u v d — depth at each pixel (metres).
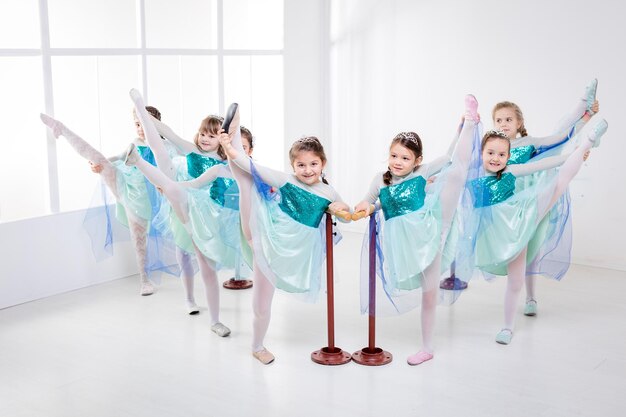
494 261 3.63
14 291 4.23
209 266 3.75
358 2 5.80
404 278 3.29
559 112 5.06
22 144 6.23
